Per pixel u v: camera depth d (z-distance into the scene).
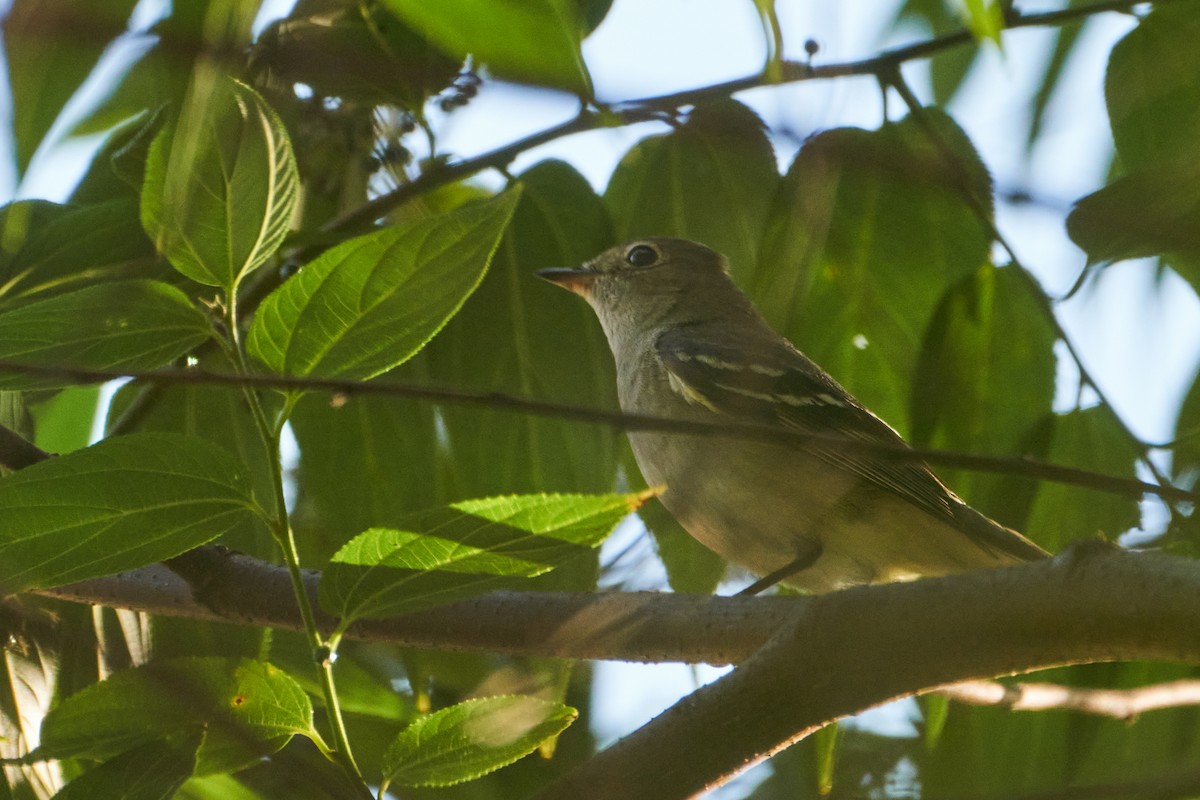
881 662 5.77
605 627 7.23
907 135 8.20
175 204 5.02
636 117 7.56
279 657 10.07
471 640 7.39
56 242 8.16
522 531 5.24
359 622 7.56
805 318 9.88
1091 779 9.10
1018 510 9.31
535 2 5.07
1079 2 9.21
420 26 5.18
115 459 5.48
